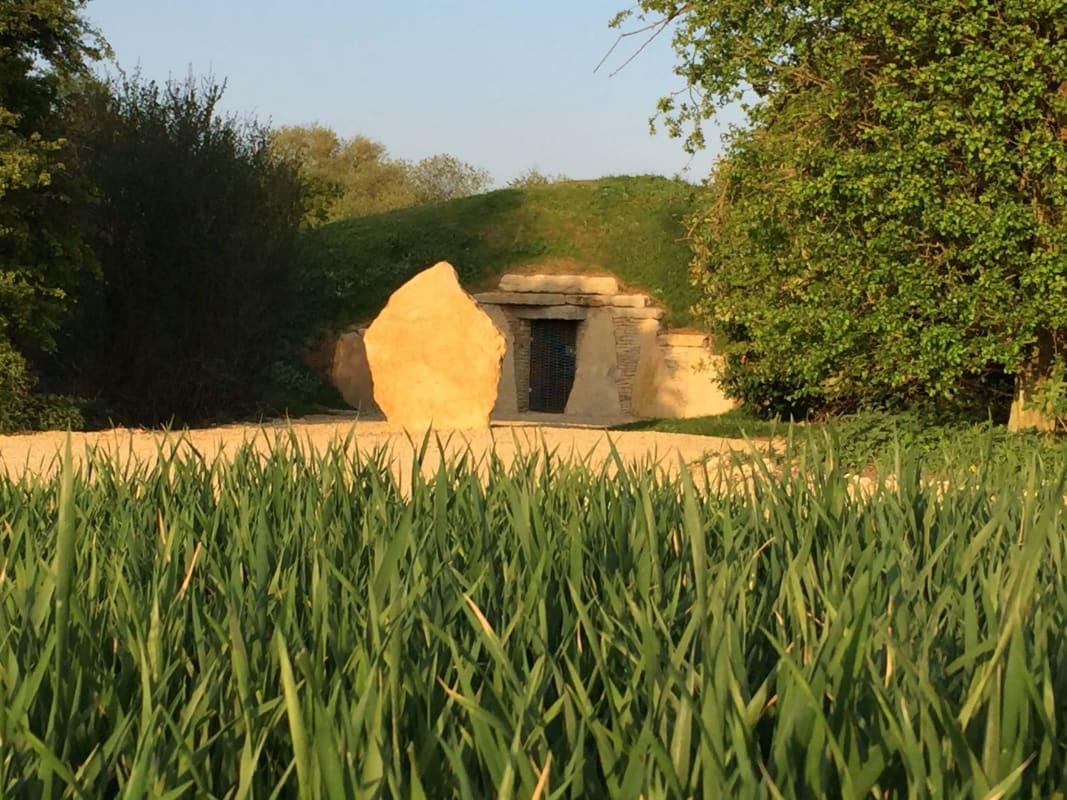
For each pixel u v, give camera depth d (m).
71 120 19.31
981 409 13.45
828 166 11.00
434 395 15.80
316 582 2.77
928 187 10.38
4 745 2.06
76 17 15.61
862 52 11.44
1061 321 10.25
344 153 66.50
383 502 3.95
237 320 20.02
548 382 28.33
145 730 2.03
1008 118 10.27
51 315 15.76
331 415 22.98
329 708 2.09
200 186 19.39
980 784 1.71
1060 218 10.44
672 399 25.72
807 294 11.56
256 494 4.31
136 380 19.30
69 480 2.47
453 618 2.70
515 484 4.07
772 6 12.78
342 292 28.25
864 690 2.18
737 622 2.43
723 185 14.56
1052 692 2.15
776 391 18.64
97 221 18.41
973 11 10.23
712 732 1.88
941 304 10.59
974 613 2.34
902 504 4.08
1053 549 3.29
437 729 2.08
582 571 3.08
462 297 15.88
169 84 19.94
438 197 64.25
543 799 1.82
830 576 2.98
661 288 28.06
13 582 3.13
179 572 3.42
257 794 2.05
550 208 31.20
